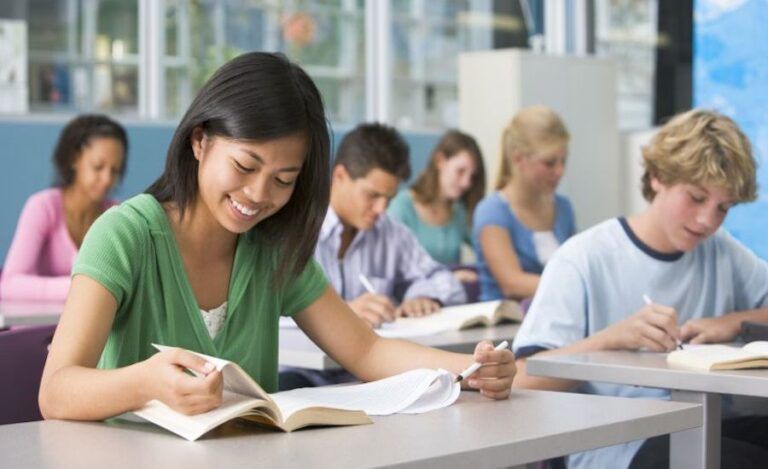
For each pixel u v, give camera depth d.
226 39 6.72
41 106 6.18
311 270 2.47
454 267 5.52
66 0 6.22
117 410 1.90
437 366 2.38
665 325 2.78
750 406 3.22
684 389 2.42
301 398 2.06
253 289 2.36
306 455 1.67
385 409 2.04
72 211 4.86
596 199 7.03
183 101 6.60
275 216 2.35
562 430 1.87
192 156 2.24
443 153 6.12
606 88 7.05
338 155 4.22
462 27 7.50
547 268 3.15
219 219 2.17
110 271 2.13
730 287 3.27
